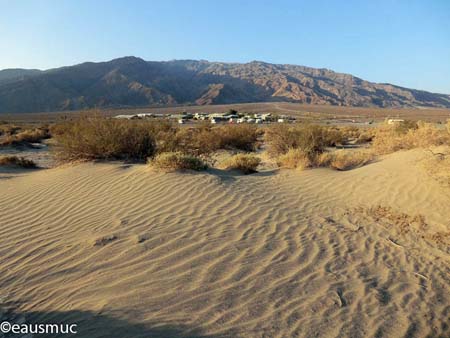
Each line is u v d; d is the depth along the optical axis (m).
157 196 8.03
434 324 4.02
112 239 5.90
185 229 6.31
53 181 10.21
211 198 7.93
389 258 5.61
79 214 7.32
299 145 16.09
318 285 4.66
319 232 6.49
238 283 4.61
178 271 4.87
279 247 5.75
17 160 15.47
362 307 4.23
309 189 9.52
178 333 3.62
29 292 4.51
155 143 13.69
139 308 4.03
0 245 6.01
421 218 7.22
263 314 3.99
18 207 8.12
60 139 13.27
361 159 12.73
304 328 3.79
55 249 5.69
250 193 8.58
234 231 6.30
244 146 21.98
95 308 4.05
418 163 9.98
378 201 8.34
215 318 3.88
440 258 5.68
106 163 11.95
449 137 11.90
